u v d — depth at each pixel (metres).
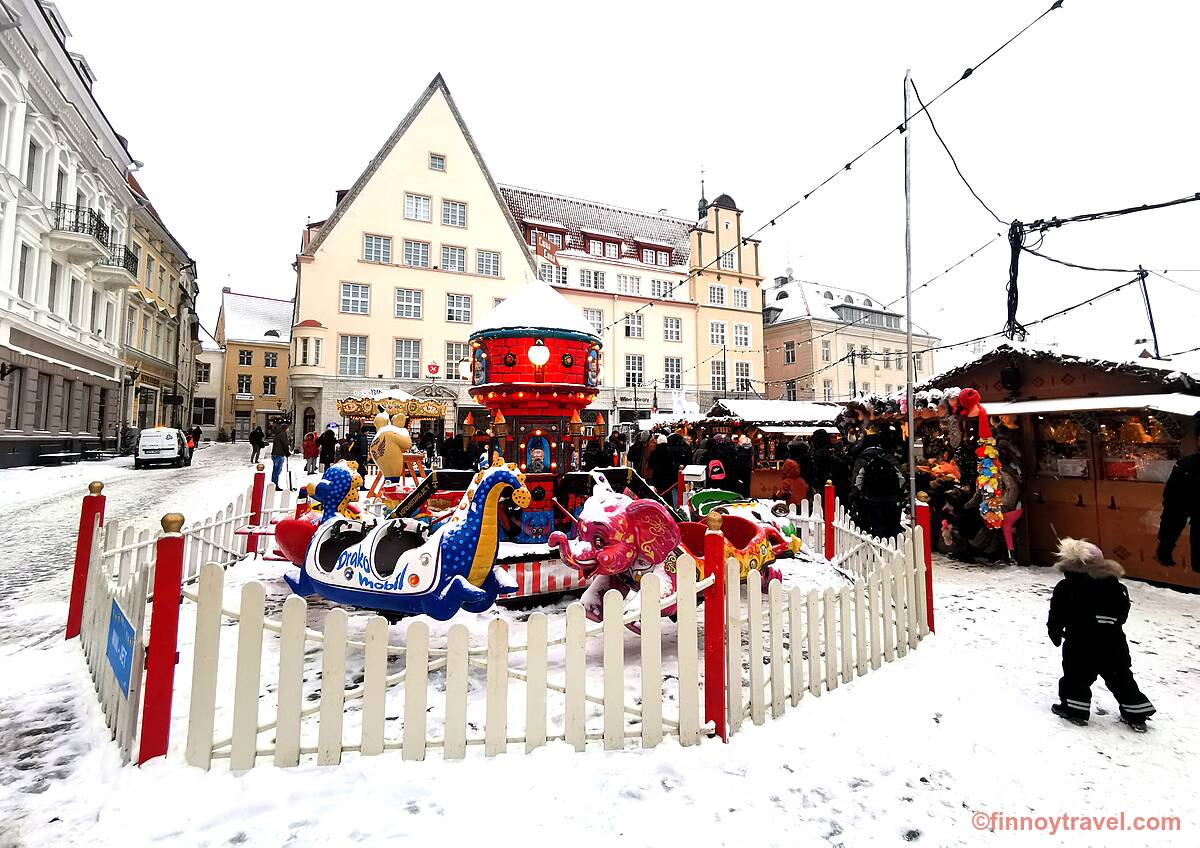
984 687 3.60
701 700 3.41
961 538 7.47
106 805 2.29
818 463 10.21
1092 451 6.71
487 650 2.70
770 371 47.06
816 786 2.55
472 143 34.22
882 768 2.70
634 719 3.09
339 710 2.58
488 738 2.66
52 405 20.31
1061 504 6.98
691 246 41.19
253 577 5.95
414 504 4.96
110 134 24.14
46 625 4.40
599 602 4.06
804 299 46.19
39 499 11.62
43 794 2.38
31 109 18.36
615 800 2.40
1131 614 5.14
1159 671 3.88
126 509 10.23
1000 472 7.02
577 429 6.34
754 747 2.84
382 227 31.84
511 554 4.85
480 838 2.16
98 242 21.33
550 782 2.50
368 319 31.17
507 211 34.81
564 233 39.16
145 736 2.54
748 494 10.39
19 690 3.30
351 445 17.09
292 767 2.55
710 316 40.62
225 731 2.80
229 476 17.22
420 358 32.09
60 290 20.92
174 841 2.13
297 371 29.88
